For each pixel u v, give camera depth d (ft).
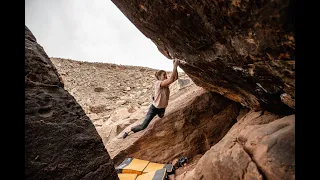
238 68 6.16
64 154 4.69
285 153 4.53
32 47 5.72
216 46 5.83
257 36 4.17
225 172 6.11
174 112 14.05
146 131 14.15
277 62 4.46
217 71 7.70
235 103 13.30
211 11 4.51
